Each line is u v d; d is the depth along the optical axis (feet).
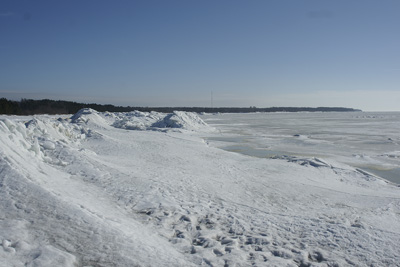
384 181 48.24
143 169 43.65
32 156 32.35
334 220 27.96
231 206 30.68
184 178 40.16
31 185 22.40
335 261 20.01
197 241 22.08
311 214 29.76
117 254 16.80
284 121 263.70
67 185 28.43
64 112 337.52
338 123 229.25
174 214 26.53
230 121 261.03
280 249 21.30
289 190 38.91
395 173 55.01
